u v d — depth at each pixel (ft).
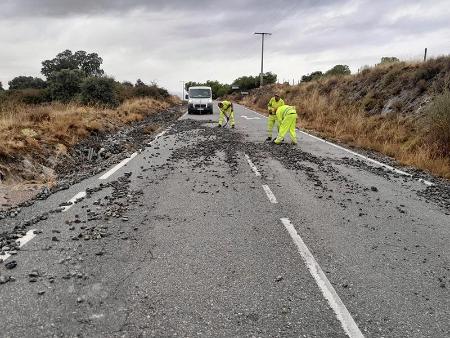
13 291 13.04
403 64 72.33
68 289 13.25
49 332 10.96
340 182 30.12
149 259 15.71
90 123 49.60
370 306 12.78
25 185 27.09
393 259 16.42
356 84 85.87
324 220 21.03
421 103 54.70
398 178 32.50
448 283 14.48
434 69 58.90
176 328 11.31
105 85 81.46
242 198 24.81
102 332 11.03
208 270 14.88
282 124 50.03
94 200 23.63
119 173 31.40
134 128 62.44
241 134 59.26
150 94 143.13
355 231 19.57
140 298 12.84
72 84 87.61
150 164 35.32
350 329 11.50
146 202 23.48
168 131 62.39
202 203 23.53
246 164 36.14
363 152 45.44
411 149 43.32
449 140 39.45
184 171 32.63
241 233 18.74
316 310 12.43
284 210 22.54
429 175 34.22
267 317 11.97
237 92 283.59
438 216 22.54
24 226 18.95
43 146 34.78
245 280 14.20
